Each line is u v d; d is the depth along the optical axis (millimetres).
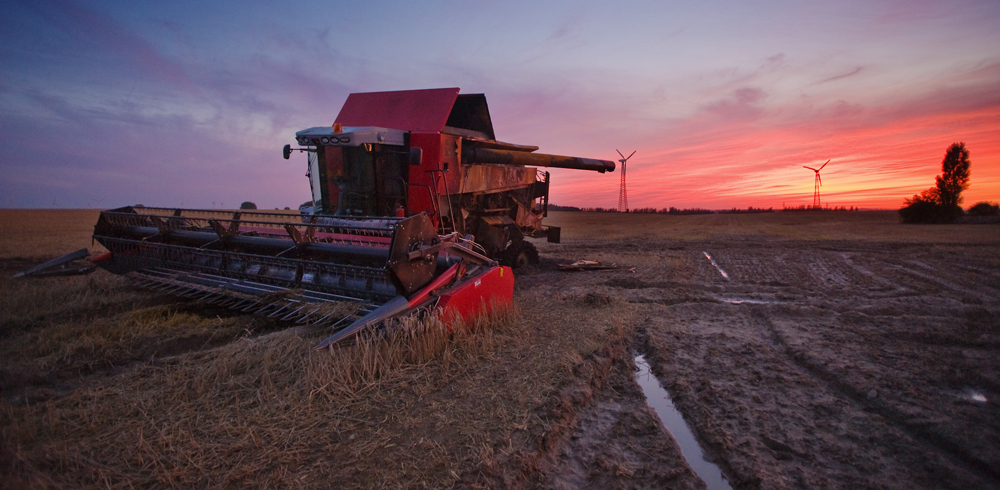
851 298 8477
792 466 2986
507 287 6637
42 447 2982
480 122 10867
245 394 3854
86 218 39125
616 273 11867
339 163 8172
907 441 3268
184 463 2912
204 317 6184
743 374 4648
